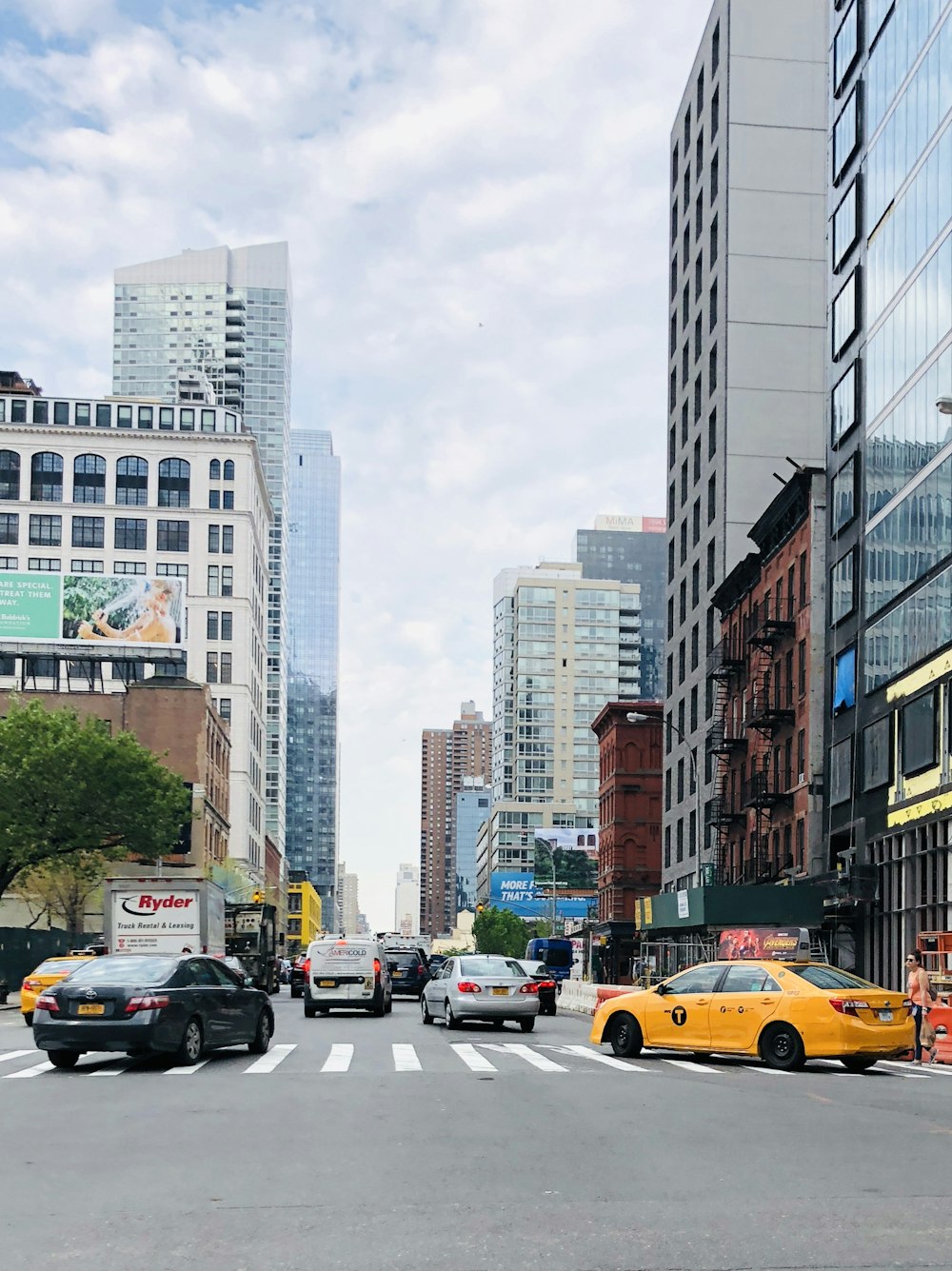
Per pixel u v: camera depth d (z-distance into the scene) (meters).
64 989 19.16
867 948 41.66
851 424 45.59
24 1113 14.00
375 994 35.34
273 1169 10.44
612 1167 10.52
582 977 98.81
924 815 37.28
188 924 44.88
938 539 36.94
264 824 144.38
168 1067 19.48
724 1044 20.72
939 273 37.56
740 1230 8.30
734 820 59.44
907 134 41.00
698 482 72.50
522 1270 7.34
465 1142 11.82
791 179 68.44
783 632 52.62
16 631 91.88
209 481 134.25
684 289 78.44
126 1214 8.81
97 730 61.75
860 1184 9.84
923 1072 21.03
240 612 132.12
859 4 46.78
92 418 135.12
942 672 36.28
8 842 58.88
